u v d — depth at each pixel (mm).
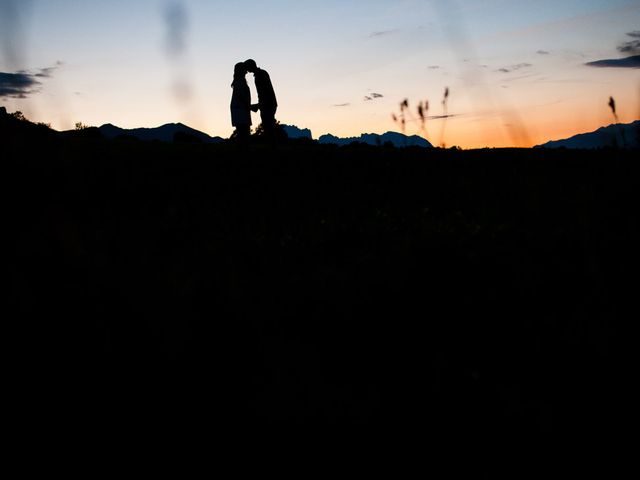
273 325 3508
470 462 2428
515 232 4930
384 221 6051
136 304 3254
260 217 6582
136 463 2426
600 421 2617
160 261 4305
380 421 2725
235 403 2809
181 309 3346
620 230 4324
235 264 4441
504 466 2393
